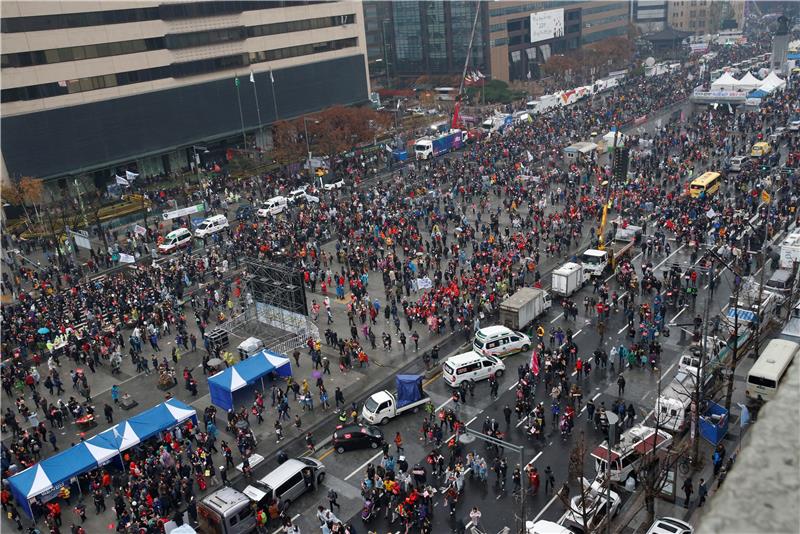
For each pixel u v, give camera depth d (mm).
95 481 37219
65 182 93562
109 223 85000
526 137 110062
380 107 146500
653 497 30750
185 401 47375
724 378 41500
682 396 39281
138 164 103812
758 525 2465
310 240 74312
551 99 131375
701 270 57500
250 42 114250
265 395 46750
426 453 39000
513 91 160000
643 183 79562
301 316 53281
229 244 73875
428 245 68125
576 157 94250
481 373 45719
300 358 51688
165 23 101562
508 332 49031
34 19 87688
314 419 43812
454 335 53219
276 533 33906
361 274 63312
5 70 86125
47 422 45812
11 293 68000
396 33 182000
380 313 58031
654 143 97625
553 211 78938
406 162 108375
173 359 52188
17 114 87688
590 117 119375
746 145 95812
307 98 125312
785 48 148250
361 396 46000
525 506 33938
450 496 33719
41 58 89062
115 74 97188
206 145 111875
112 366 52031
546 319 54281
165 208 90750
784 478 2672
